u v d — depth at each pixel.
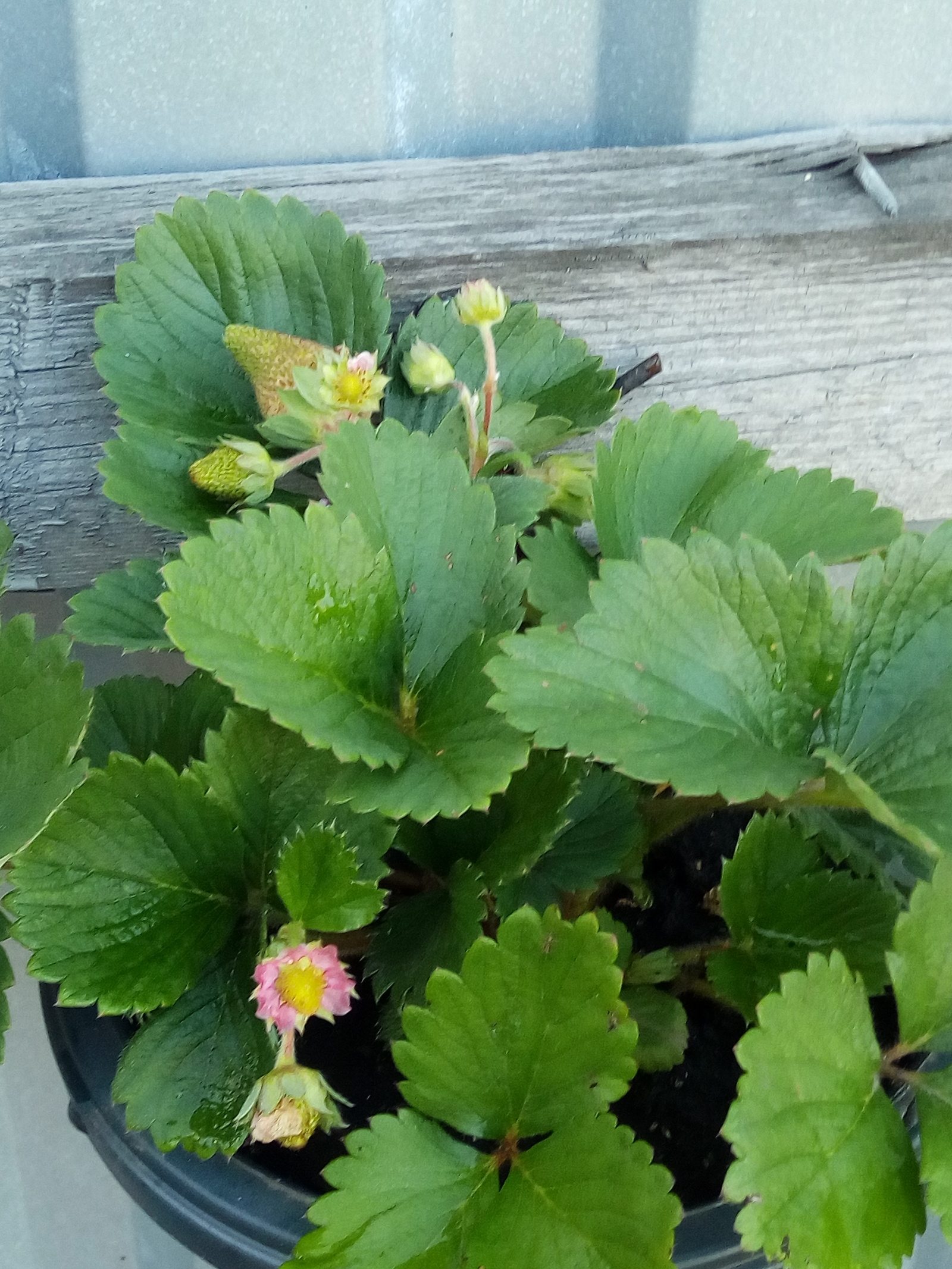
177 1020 0.23
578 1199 0.20
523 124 0.34
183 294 0.28
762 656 0.22
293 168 0.32
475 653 0.23
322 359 0.26
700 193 0.33
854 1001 0.21
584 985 0.20
